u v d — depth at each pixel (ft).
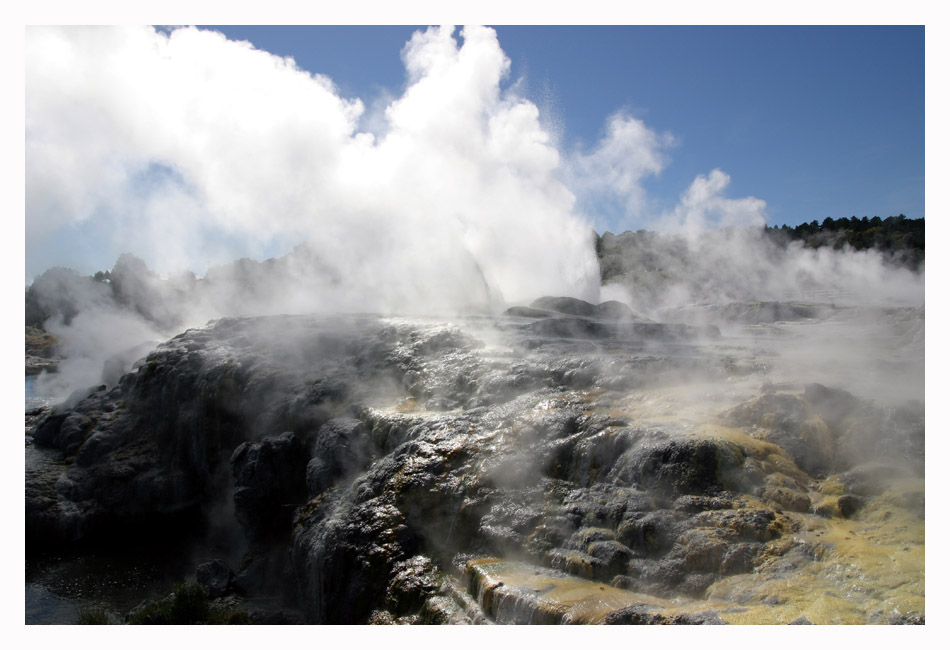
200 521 71.26
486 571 33.99
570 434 41.63
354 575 40.24
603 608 28.17
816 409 38.50
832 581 26.68
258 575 51.67
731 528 30.83
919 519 29.40
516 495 39.40
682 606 27.71
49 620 52.42
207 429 70.64
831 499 32.07
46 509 70.28
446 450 44.11
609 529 34.24
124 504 72.18
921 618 23.18
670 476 34.40
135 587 59.06
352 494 46.06
